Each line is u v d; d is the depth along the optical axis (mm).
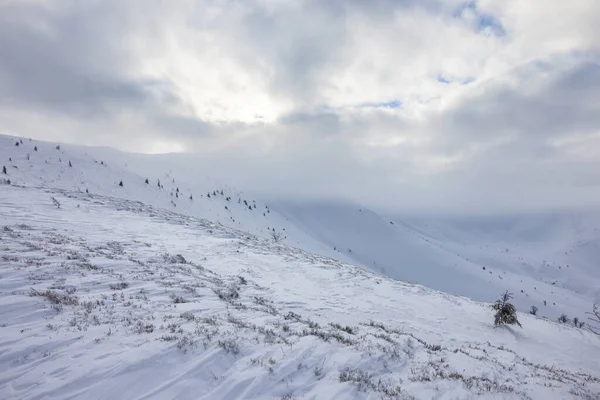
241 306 12195
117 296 10828
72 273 12195
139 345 7285
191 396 6059
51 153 141125
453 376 9047
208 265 20859
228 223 170250
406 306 21188
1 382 5797
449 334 17812
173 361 6891
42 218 23625
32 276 11117
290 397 6445
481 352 14938
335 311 16828
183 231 30422
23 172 109500
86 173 134250
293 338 9109
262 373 6996
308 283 21891
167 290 12398
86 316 8719
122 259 15734
